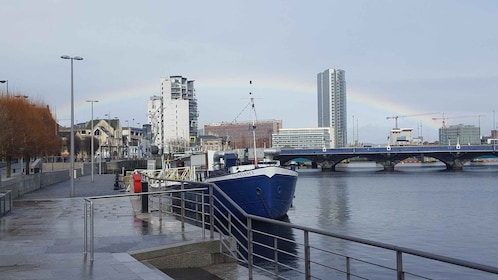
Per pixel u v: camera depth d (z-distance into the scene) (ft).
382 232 122.31
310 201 198.18
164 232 48.03
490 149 437.58
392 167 492.95
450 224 134.92
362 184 301.63
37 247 41.75
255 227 110.93
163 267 38.83
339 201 198.08
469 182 311.47
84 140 473.67
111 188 147.02
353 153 449.06
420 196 219.41
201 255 40.37
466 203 189.78
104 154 423.23
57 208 78.02
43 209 76.38
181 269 39.17
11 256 36.76
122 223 55.83
